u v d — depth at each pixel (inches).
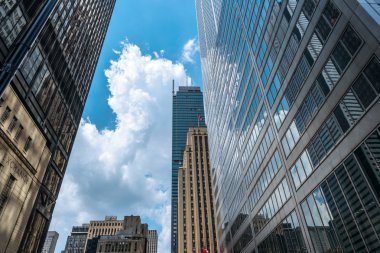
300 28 1035.9
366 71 682.2
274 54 1306.6
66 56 1863.9
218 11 2979.8
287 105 1146.7
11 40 1157.7
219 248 2797.7
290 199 1113.4
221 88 2716.5
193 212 6082.7
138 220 6855.3
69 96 1950.1
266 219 1414.9
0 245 1160.8
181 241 5954.7
